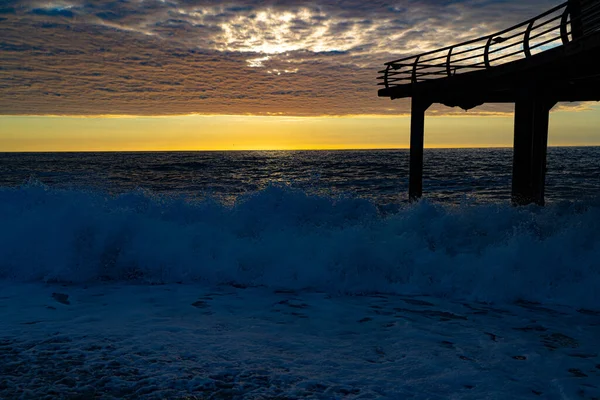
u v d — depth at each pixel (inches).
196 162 3093.0
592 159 3006.9
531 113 408.2
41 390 132.9
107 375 143.2
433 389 136.9
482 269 267.3
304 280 275.0
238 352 165.2
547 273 258.1
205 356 160.4
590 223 305.3
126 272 293.1
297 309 228.4
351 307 232.8
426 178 1565.0
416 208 348.8
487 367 154.6
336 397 130.7
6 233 308.2
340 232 319.6
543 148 499.8
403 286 267.3
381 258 281.7
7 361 153.9
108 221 317.1
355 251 285.4
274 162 3038.9
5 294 253.1
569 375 148.9
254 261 289.9
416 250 290.8
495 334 191.0
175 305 233.5
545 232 309.3
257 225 333.7
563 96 502.0
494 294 249.4
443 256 284.0
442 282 265.7
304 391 134.2
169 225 325.7
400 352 168.6
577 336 188.9
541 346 176.4
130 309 225.1
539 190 421.4
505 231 314.3
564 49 318.3
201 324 200.8
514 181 422.3
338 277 274.7
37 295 251.1
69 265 291.6
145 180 1542.8
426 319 212.7
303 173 1916.8
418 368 152.9
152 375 143.5
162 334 184.5
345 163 2815.0
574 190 1103.6
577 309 229.6
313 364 155.3
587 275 253.3
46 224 314.7
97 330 189.0
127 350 164.7
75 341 174.2
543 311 226.2
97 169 2255.2
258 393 132.5
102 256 298.7
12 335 181.2
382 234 313.9
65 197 359.6
